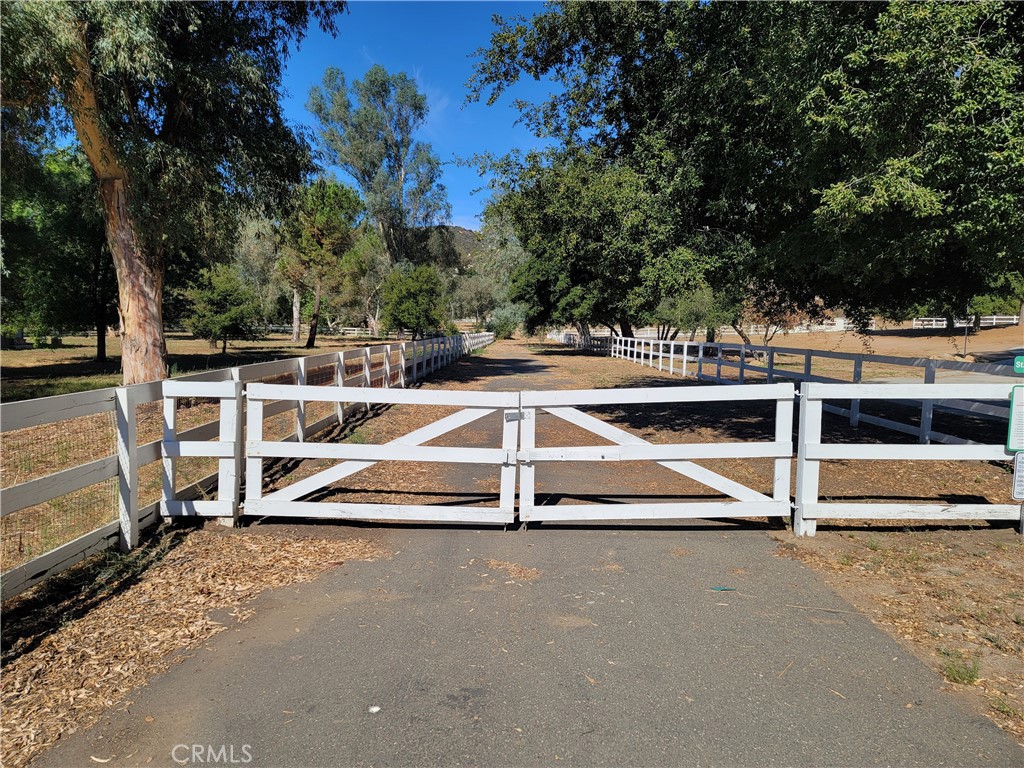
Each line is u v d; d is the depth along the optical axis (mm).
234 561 4922
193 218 13398
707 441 9508
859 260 6895
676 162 9461
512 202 11539
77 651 3557
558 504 6402
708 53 8734
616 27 10352
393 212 52375
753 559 5043
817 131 6180
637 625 3924
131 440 5043
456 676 3338
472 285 80312
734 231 10023
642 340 28000
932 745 2785
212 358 28844
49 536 4859
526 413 5645
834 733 2867
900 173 5617
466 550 5242
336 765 2645
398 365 16500
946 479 7363
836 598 4316
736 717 2986
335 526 5824
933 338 49719
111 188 12180
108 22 9812
